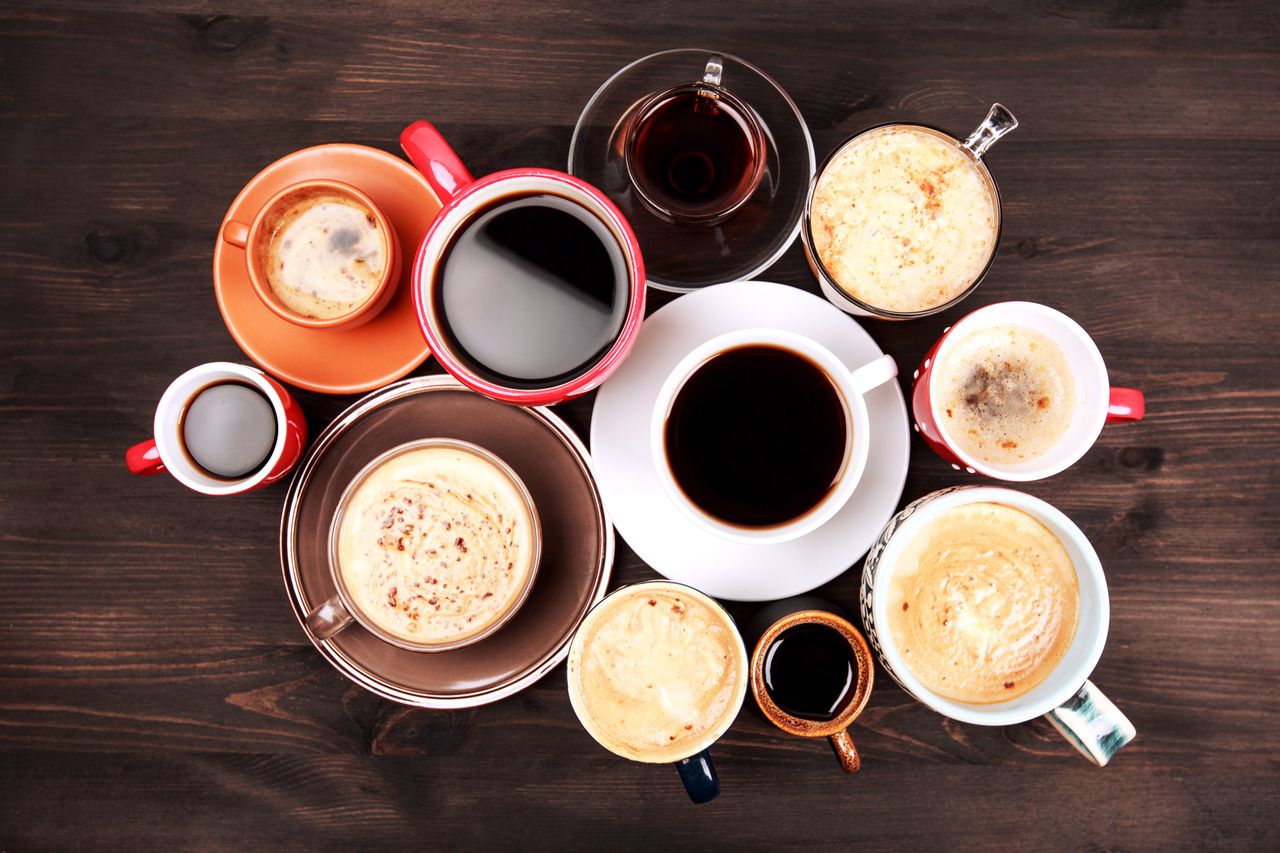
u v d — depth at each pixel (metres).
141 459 0.62
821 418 0.60
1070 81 0.65
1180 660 0.65
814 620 0.61
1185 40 0.65
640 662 0.63
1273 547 0.65
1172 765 0.65
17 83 0.66
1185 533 0.65
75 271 0.66
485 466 0.64
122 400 0.66
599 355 0.60
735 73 0.65
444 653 0.64
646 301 0.65
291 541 0.64
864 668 0.60
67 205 0.66
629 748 0.60
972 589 0.62
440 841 0.66
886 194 0.63
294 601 0.64
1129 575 0.65
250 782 0.66
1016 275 0.65
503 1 0.66
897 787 0.66
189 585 0.66
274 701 0.66
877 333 0.65
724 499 0.60
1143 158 0.65
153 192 0.66
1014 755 0.66
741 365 0.60
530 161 0.66
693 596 0.61
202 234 0.66
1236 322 0.65
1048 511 0.59
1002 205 0.65
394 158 0.63
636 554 0.65
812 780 0.66
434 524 0.64
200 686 0.66
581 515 0.64
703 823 0.66
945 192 0.63
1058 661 0.61
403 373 0.63
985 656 0.61
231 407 0.63
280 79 0.66
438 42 0.66
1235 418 0.65
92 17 0.66
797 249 0.66
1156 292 0.65
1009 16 0.65
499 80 0.66
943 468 0.65
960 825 0.66
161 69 0.66
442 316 0.60
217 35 0.66
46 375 0.66
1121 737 0.59
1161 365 0.65
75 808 0.66
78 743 0.66
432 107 0.66
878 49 0.66
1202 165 0.65
